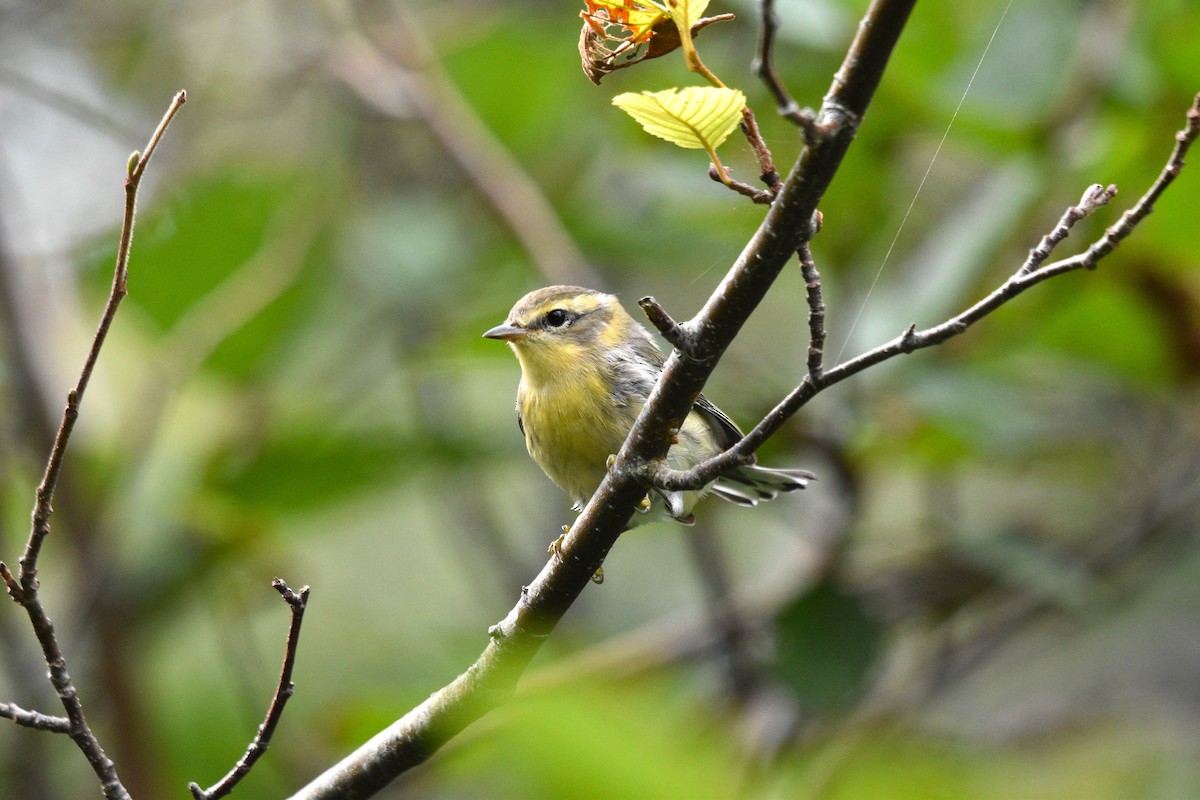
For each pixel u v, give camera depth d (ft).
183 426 41.01
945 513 42.73
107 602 37.60
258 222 41.47
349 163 47.21
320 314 42.04
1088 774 35.04
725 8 39.60
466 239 45.42
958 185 41.81
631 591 49.01
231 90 48.26
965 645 39.81
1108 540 40.19
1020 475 41.96
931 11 33.35
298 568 43.04
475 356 38.24
